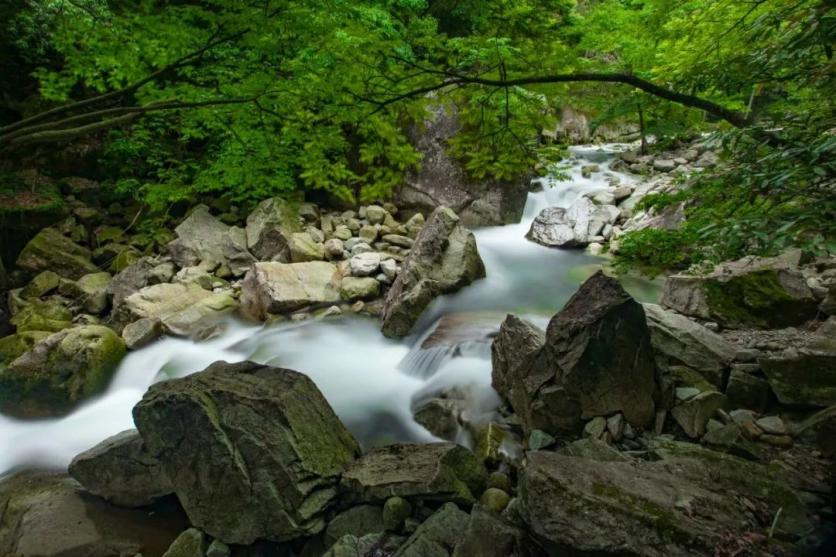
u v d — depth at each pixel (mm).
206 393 4129
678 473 3408
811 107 3391
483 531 3199
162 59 3867
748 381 4340
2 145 3324
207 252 9664
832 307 5141
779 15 2668
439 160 11453
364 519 3852
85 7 4273
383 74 3518
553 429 4344
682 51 4449
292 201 10969
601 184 12266
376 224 10672
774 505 3100
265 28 3508
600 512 2795
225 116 4391
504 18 3686
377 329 7832
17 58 10625
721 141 2768
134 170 11477
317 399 4504
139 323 7715
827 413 3783
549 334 4484
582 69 3533
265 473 3863
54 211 10203
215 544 3889
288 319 8180
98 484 4434
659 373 4355
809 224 2086
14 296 8742
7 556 3957
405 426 5367
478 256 8523
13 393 6473
